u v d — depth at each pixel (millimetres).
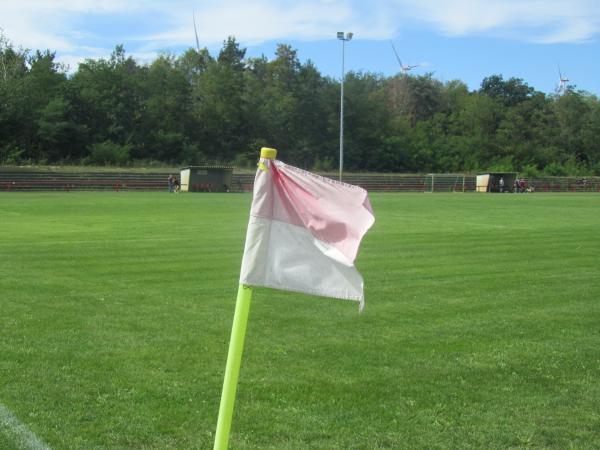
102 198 49312
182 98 96938
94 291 12414
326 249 4328
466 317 10945
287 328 9938
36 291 12266
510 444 6004
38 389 6949
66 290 12438
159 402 6680
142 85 93688
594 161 122938
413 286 13766
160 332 9422
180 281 13672
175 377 7461
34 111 81875
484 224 29469
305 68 104688
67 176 68438
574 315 11203
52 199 46562
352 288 4277
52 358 8023
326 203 4344
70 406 6512
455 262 17375
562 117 124062
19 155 78125
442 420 6496
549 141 123250
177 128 96375
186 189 68875
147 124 92688
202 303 11500
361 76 109500
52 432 5902
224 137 101125
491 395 7242
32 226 25219
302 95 103750
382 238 23094
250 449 5707
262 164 4395
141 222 27719
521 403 7020
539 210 41156
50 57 91312
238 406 6672
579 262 17562
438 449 5855
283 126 103562
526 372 8062
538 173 114375
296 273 4395
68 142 85000
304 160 103688
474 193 79188
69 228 24594
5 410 6367
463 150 116562
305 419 6414
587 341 9539
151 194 58656
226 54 113625
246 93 103875
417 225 28672
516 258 18250
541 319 10883
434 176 90500
